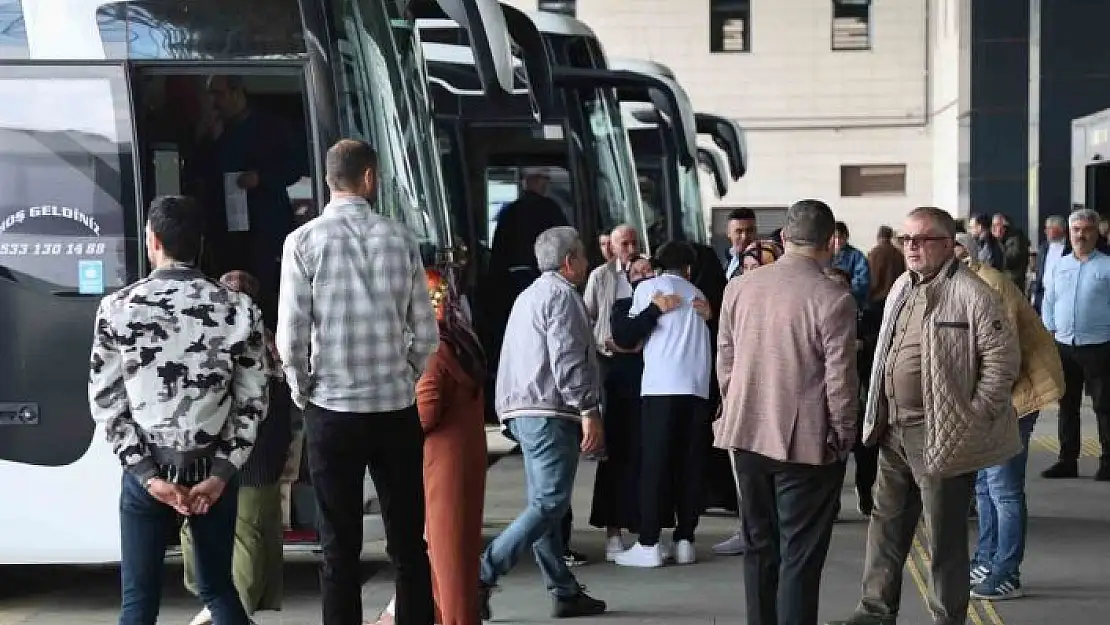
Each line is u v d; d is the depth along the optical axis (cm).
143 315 689
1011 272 1484
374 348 725
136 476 689
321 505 732
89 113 937
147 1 945
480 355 819
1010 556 987
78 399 925
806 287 779
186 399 689
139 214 934
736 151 2517
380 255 727
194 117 951
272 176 953
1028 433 976
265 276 957
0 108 935
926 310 817
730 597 998
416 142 1060
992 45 3064
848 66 4072
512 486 1479
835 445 774
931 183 4050
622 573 1077
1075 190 2117
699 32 4094
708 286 1188
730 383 800
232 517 721
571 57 1892
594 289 1264
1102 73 2711
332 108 939
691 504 1105
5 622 943
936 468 811
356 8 984
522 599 996
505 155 1728
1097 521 1269
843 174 4094
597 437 915
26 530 929
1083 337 1473
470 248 1708
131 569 709
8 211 930
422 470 748
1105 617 941
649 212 2264
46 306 927
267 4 945
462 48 1730
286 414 890
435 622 830
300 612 955
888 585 877
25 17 942
